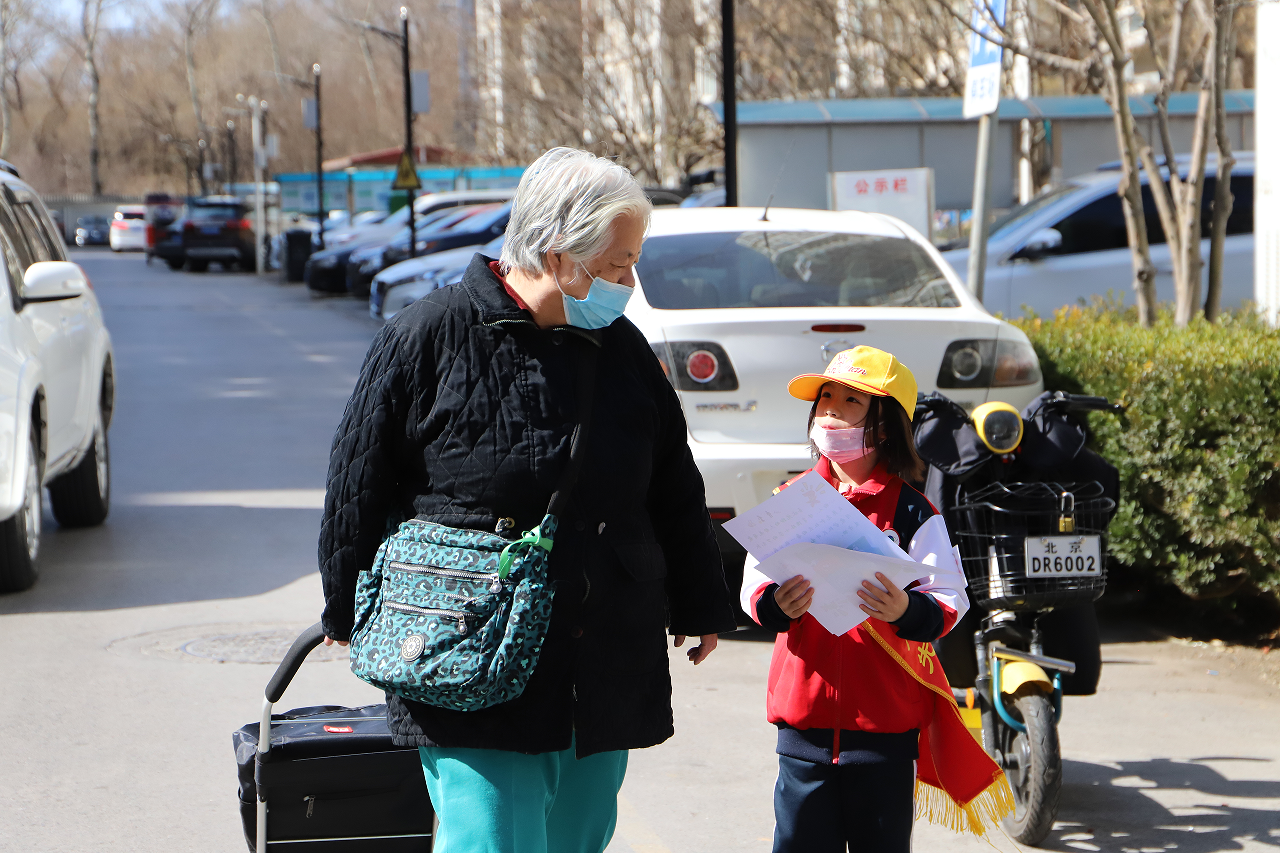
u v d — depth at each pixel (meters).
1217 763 5.86
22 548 8.35
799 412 7.38
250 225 52.31
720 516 7.31
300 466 12.88
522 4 31.23
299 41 91.69
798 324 7.35
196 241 51.22
